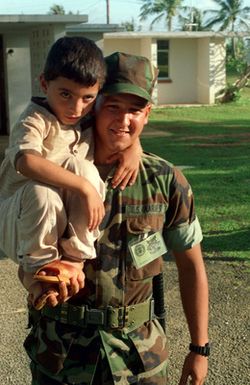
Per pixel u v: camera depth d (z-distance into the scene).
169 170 2.33
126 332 2.25
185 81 27.28
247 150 13.62
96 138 2.23
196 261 2.43
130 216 2.25
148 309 2.31
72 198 2.04
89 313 2.22
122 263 2.24
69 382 2.24
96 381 2.24
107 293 2.22
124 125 2.17
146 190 2.27
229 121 20.55
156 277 2.39
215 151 13.49
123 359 2.25
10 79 17.11
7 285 5.29
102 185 2.13
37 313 2.32
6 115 17.80
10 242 2.11
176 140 15.59
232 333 4.33
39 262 2.01
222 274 5.49
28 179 2.11
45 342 2.27
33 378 2.34
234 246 6.30
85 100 2.05
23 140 2.02
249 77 27.44
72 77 1.98
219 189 9.20
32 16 12.81
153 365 2.29
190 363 2.43
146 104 2.18
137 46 26.73
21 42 16.98
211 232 6.83
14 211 2.05
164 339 2.39
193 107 25.38
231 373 3.82
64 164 2.07
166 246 2.43
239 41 37.25
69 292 2.04
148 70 2.17
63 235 2.05
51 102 2.06
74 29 16.33
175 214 2.35
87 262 2.22
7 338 4.28
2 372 3.84
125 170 2.23
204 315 2.43
